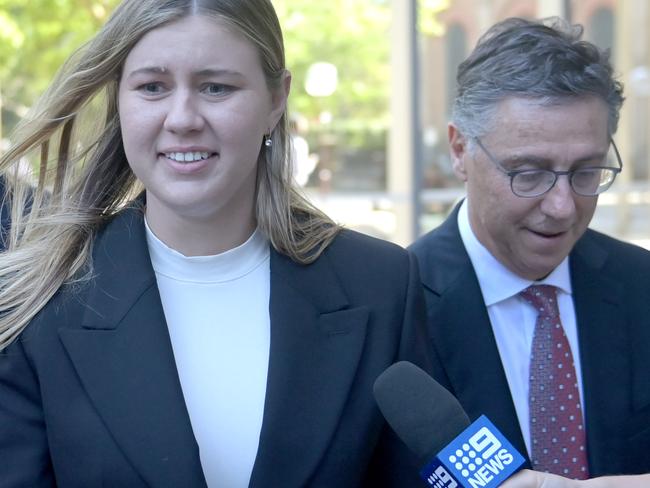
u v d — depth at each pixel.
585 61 2.41
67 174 2.33
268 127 2.19
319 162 10.18
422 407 2.00
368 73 10.27
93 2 9.54
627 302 2.71
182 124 1.98
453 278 2.69
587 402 2.60
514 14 8.80
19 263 2.20
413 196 9.66
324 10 10.20
